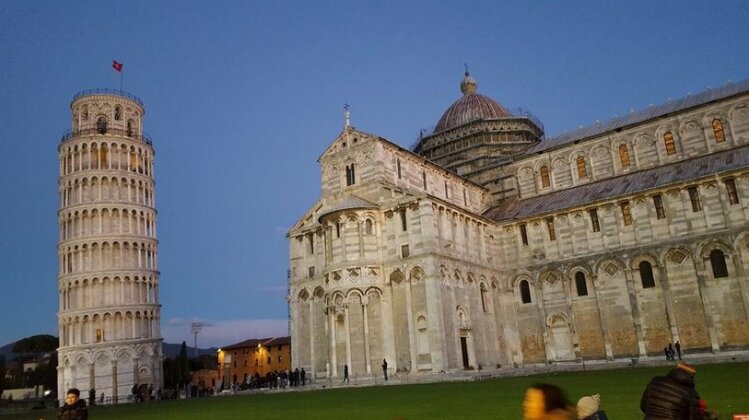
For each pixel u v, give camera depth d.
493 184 89.50
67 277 96.56
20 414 58.50
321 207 74.12
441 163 96.62
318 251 72.50
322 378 68.44
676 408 10.55
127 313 95.69
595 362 65.81
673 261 64.12
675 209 64.75
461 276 66.25
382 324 63.91
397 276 64.56
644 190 66.50
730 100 70.31
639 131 76.44
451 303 63.03
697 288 62.09
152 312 99.31
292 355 72.19
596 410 9.56
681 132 73.25
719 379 31.83
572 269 70.25
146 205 104.44
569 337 69.31
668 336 63.09
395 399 34.50
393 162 72.31
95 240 96.81
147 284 100.06
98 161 101.19
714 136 71.12
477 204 86.62
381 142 70.75
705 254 62.06
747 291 58.94
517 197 86.00
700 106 72.06
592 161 79.81
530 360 71.44
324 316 69.75
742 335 58.78
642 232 66.44
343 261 65.25
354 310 64.19
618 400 25.08
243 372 141.00
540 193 83.62
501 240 76.56
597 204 69.38
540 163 84.62
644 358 62.59
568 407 7.54
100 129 105.06
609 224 68.69
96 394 90.25
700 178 63.09
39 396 121.31
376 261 65.69
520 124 95.81
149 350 96.12
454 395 34.25
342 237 66.19
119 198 100.69
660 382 11.01
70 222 99.25
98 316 94.12
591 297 68.56
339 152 73.69
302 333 72.19
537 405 7.52
